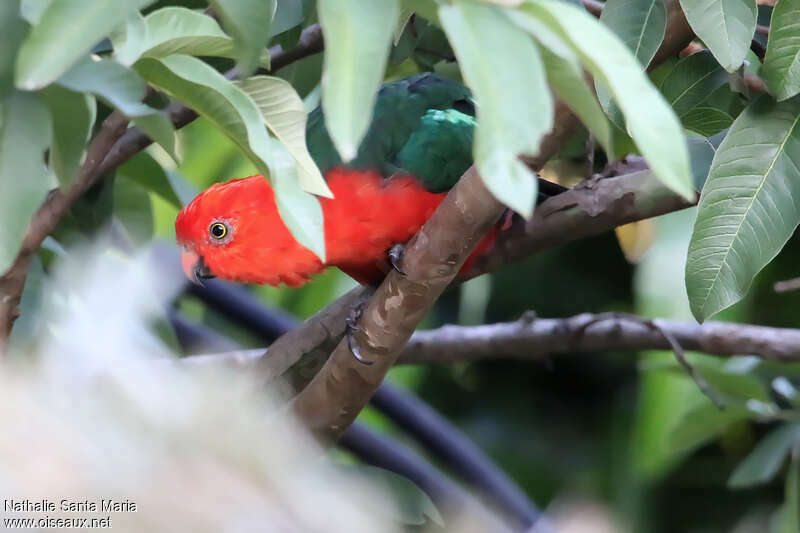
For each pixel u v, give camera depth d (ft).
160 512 4.54
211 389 4.90
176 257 24.91
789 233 14.73
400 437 31.09
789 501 23.54
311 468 4.92
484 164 7.31
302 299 31.09
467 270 19.98
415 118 19.36
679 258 27.50
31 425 4.54
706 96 16.35
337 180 18.69
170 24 10.77
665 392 29.30
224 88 10.77
